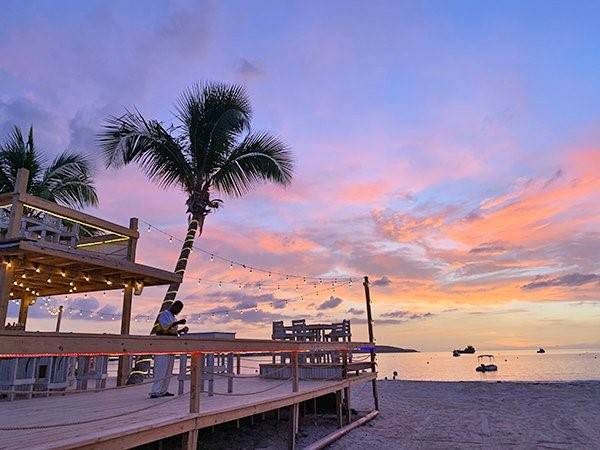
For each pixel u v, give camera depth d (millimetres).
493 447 8711
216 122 13992
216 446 8070
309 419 10984
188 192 14531
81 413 5699
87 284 12555
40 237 9609
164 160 14000
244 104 14969
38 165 16469
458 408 14172
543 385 21688
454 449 8547
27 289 13484
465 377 44656
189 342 4426
